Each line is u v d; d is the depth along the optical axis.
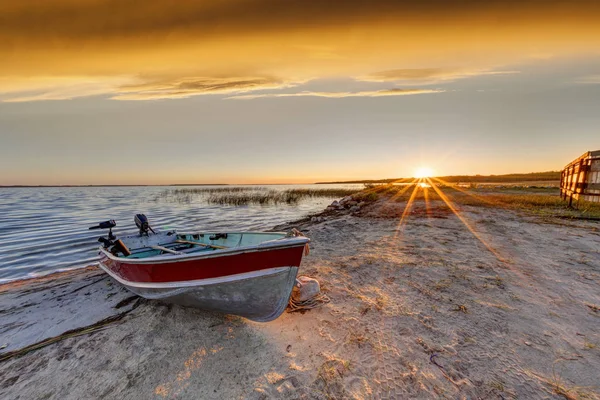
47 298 5.64
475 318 3.95
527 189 30.06
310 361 3.29
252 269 3.68
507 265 5.93
